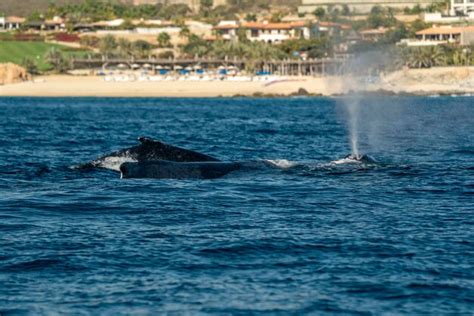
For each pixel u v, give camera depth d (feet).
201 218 396.98
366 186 483.51
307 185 485.56
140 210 416.67
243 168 529.04
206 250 335.06
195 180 506.48
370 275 303.27
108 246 342.64
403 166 559.38
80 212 414.00
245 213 407.85
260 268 312.91
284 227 374.84
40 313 270.26
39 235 362.94
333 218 394.73
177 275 305.53
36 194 463.83
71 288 293.23
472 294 284.00
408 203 432.25
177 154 547.49
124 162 530.27
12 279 302.86
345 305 275.39
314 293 286.05
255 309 272.72
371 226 376.07
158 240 352.28
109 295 285.84
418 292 285.84
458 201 437.99
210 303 277.85
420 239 350.43
